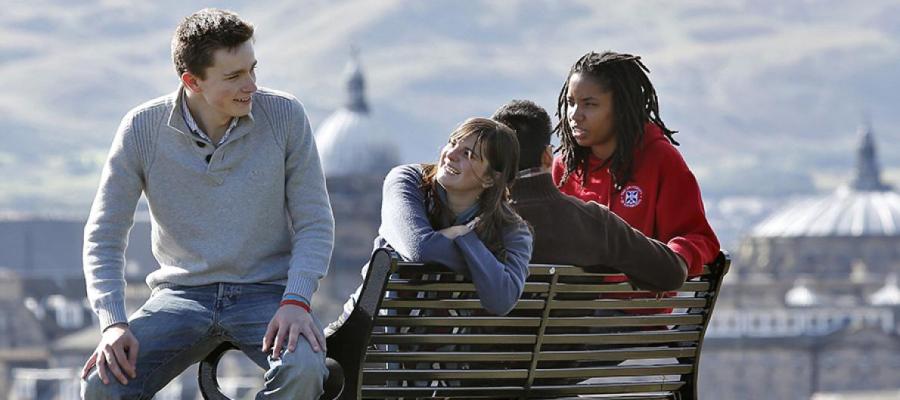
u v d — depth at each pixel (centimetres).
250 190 1680
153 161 1677
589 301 1705
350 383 1620
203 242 1677
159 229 1692
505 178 1664
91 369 1652
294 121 1700
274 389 1605
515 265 1647
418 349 1664
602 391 1739
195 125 1672
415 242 1636
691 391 1783
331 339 1639
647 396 1770
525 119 1738
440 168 1672
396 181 1695
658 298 1755
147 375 1662
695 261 1784
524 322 1672
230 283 1681
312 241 1688
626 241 1716
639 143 1883
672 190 1867
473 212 1677
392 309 1661
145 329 1662
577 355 1702
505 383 1692
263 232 1689
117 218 1684
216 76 1644
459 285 1648
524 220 1692
